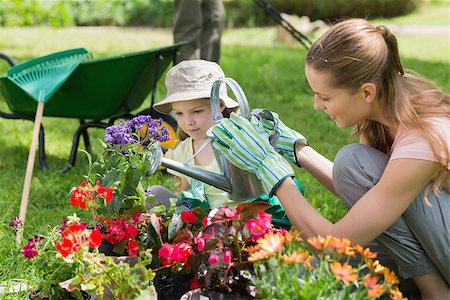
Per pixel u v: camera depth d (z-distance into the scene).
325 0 13.76
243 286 2.34
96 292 2.32
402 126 2.45
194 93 2.92
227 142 2.42
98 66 4.19
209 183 2.54
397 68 2.50
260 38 12.02
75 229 2.29
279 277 2.07
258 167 2.45
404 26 13.85
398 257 2.53
